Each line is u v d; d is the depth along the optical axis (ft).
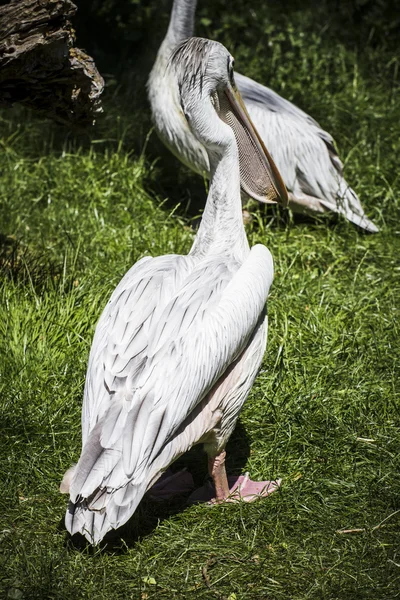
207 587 19.35
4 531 20.67
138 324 20.33
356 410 25.36
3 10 23.73
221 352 20.26
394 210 36.78
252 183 25.44
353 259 33.86
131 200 36.78
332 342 27.94
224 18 49.67
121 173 38.01
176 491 22.56
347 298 30.76
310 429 24.48
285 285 31.04
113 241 33.27
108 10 49.37
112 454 18.35
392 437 24.32
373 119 42.60
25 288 28.68
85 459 18.30
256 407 25.34
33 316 27.04
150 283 21.34
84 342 26.68
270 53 48.26
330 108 43.37
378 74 47.39
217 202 22.95
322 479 22.77
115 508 18.10
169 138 35.19
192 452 24.39
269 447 24.04
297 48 48.08
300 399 25.40
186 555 20.29
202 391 19.98
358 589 19.27
